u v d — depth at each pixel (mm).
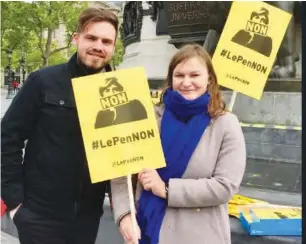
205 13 8062
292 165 6258
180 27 8469
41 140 2393
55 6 20656
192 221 2186
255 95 3314
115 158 2242
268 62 3299
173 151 2209
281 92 6797
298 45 6910
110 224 4051
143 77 2268
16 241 4195
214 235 2178
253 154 6688
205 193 2115
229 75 3330
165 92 2371
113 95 2258
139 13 9742
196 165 2176
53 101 2352
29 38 24281
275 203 4547
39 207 2424
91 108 2250
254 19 3297
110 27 2391
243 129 6766
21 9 20500
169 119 2264
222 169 2158
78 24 2422
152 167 2221
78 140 2385
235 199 4469
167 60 9250
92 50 2375
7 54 24797
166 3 8578
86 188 2438
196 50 2281
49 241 2449
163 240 2186
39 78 2387
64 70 2410
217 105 2242
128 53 10672
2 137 2406
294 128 6508
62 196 2406
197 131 2197
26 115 2391
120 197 2371
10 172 2412
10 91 26109
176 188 2129
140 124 2250
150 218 2205
